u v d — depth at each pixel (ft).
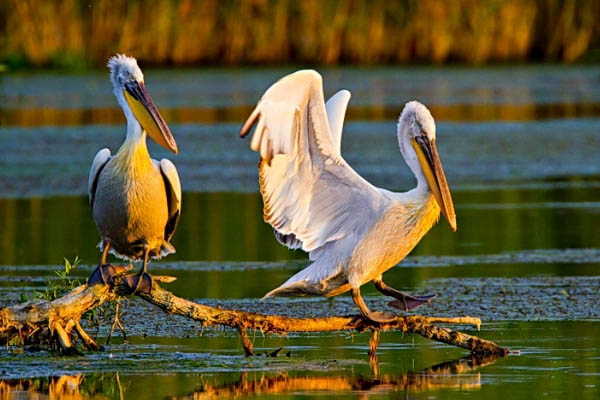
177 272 49.37
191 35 130.00
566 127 91.71
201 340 37.76
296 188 34.50
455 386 31.01
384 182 70.03
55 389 31.14
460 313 40.98
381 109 102.06
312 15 131.85
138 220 36.58
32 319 34.32
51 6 125.18
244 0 131.03
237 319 34.78
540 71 129.70
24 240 55.52
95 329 39.40
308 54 132.77
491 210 63.36
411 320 35.01
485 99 108.58
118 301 37.24
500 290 44.78
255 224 60.08
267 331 35.09
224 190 69.51
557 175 74.13
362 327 35.17
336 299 44.14
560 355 34.55
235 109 101.86
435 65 134.00
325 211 34.94
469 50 135.13
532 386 30.76
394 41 133.90
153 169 36.63
